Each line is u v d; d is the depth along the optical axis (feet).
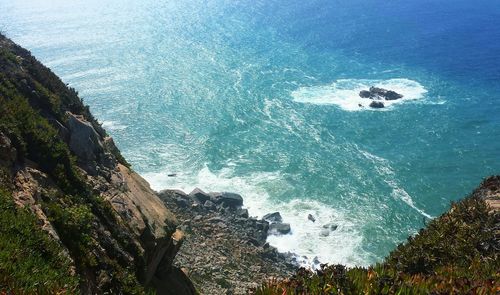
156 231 65.87
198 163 224.74
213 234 160.35
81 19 514.68
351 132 253.44
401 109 280.51
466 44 396.78
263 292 29.37
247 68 352.28
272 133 253.44
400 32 440.04
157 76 336.70
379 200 193.67
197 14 524.11
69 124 68.69
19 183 48.65
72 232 48.62
